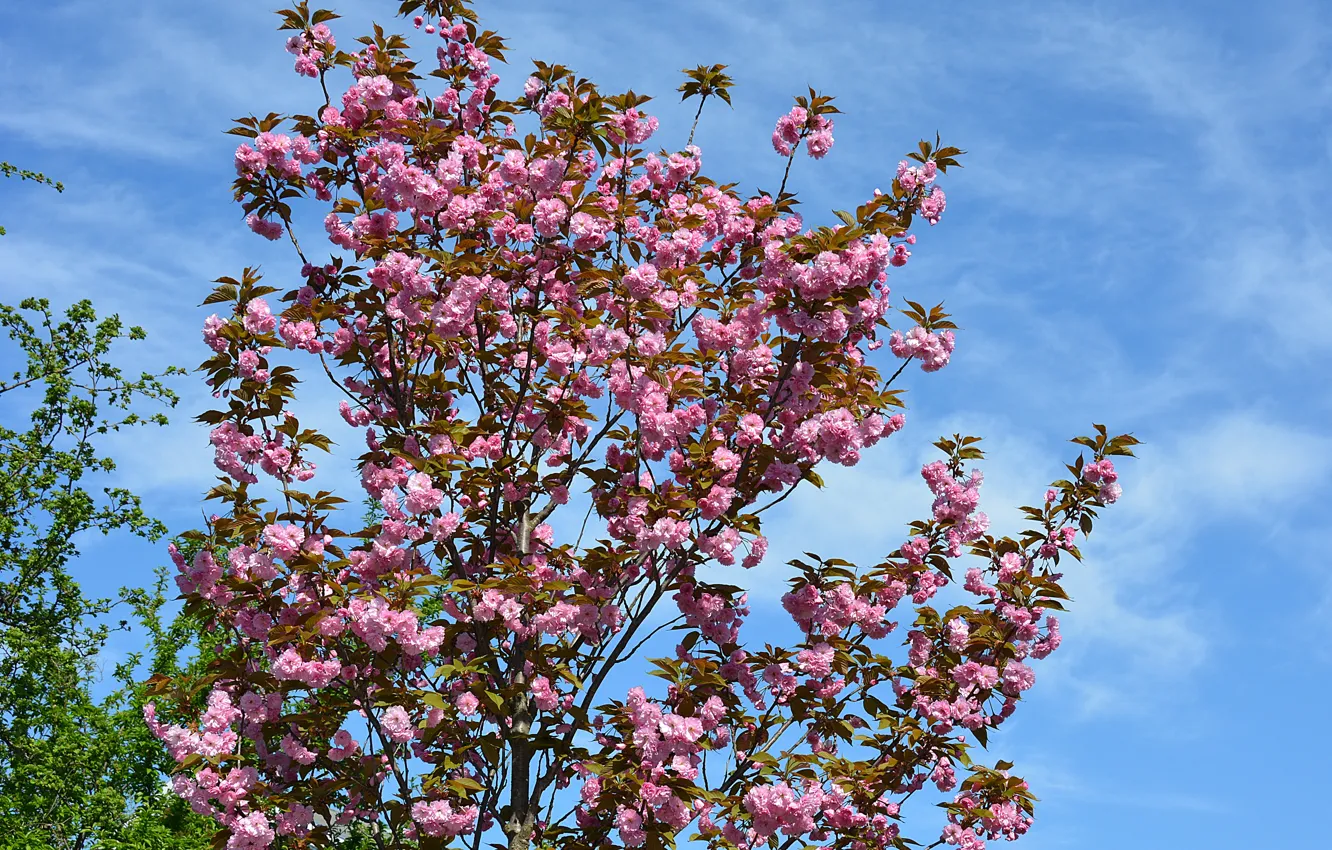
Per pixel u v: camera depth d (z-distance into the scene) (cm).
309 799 759
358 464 895
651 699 774
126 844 1842
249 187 906
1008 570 916
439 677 773
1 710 2112
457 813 743
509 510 881
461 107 1013
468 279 791
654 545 776
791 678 813
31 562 2280
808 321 766
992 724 912
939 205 862
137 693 2084
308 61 922
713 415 861
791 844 771
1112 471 928
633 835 690
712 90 959
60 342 2405
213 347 814
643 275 788
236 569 802
